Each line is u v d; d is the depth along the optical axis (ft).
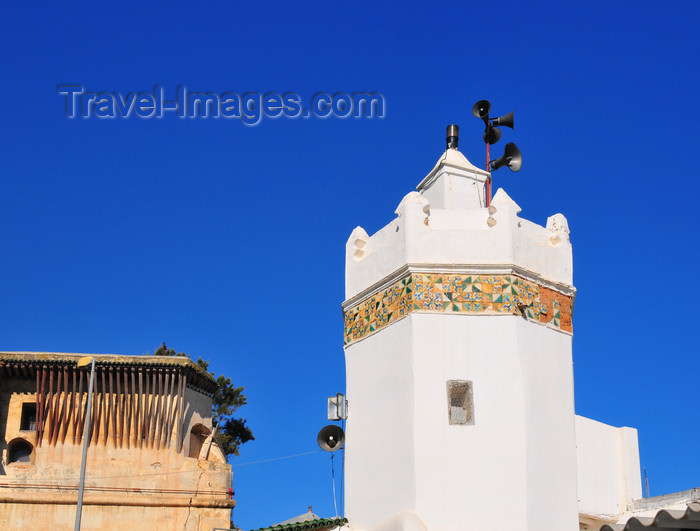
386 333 65.36
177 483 109.70
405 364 62.85
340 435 68.59
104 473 109.60
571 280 67.41
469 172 72.84
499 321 63.10
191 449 113.91
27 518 107.24
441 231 64.90
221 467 111.96
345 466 66.33
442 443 60.70
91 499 108.06
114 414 111.24
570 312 66.80
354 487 64.95
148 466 110.22
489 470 60.29
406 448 61.21
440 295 63.57
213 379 118.01
